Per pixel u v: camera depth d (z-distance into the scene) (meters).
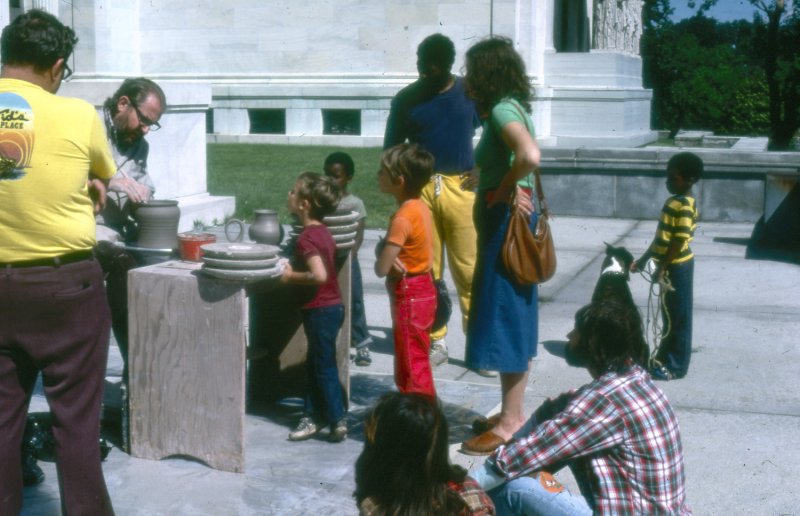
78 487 3.95
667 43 52.28
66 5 30.45
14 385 3.88
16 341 3.79
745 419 6.20
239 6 31.94
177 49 32.47
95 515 3.99
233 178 18.67
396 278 5.57
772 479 5.27
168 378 5.16
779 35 48.50
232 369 5.03
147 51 32.56
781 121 47.19
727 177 14.88
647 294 9.89
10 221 3.71
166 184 13.02
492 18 29.73
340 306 5.55
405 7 30.61
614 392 3.48
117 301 5.34
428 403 2.65
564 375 7.12
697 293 9.93
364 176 19.30
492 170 5.49
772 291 10.03
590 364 3.59
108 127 5.57
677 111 50.69
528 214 5.38
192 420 5.14
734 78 50.41
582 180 15.46
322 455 5.39
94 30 30.50
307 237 5.34
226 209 14.19
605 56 30.78
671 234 6.85
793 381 7.02
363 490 2.66
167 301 5.09
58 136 3.75
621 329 3.52
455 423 6.02
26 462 4.86
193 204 13.35
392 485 2.60
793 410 6.39
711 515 4.81
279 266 5.12
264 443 5.57
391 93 30.58
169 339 5.12
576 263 11.62
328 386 5.53
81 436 3.94
